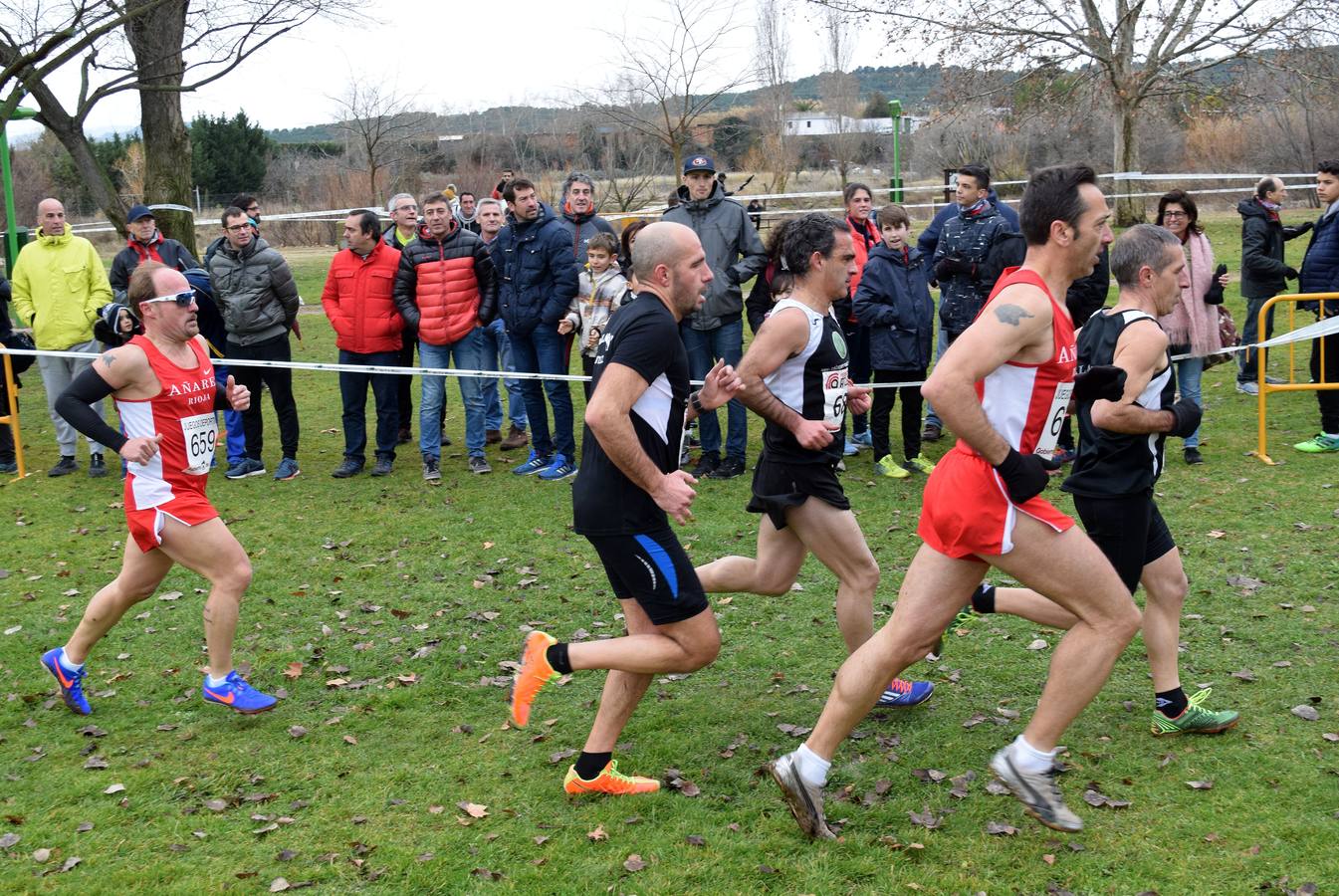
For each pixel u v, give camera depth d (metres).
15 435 8.49
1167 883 3.18
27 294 8.43
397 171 28.53
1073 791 3.69
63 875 3.39
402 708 4.54
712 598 5.61
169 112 14.88
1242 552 5.89
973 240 7.43
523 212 7.72
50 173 32.16
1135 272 3.78
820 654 4.93
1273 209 9.54
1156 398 3.74
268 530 7.00
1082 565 3.20
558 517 7.12
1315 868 3.20
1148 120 27.64
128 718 4.48
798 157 28.78
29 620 5.54
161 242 8.82
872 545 6.36
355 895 3.27
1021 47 22.70
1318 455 7.79
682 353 3.51
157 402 4.16
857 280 8.23
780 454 3.99
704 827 3.57
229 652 4.39
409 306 8.07
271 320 8.17
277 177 34.84
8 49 13.79
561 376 7.78
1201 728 4.02
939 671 4.67
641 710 4.44
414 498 7.69
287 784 3.93
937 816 3.59
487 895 3.25
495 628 5.34
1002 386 3.19
